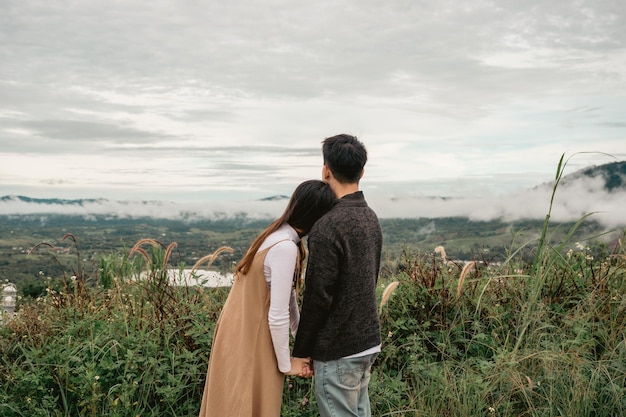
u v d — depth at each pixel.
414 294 4.54
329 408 2.70
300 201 2.77
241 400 2.81
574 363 3.69
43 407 3.48
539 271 4.43
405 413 3.54
